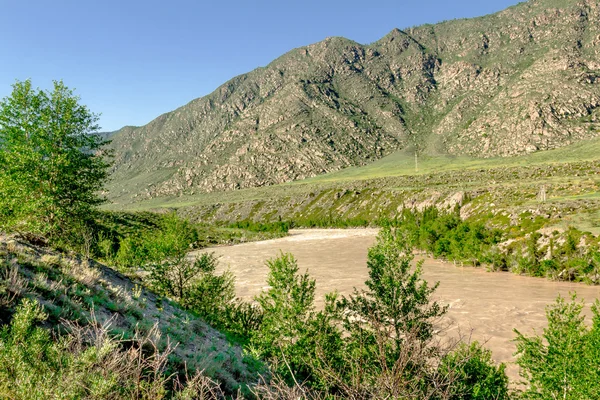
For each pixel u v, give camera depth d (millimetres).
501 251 44906
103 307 8289
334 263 56625
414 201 119625
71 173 18250
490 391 8719
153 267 15883
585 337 9164
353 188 177625
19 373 4578
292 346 11133
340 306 11969
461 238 52688
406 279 11453
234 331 14141
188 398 5379
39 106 18141
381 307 10977
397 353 7707
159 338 7121
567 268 36312
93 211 20219
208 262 16703
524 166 147375
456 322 23906
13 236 11766
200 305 15211
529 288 33719
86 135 19656
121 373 5109
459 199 85500
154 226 85438
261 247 87625
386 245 11766
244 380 7996
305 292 12344
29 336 5449
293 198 193000
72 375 4629
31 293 6887
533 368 9883
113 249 32031
